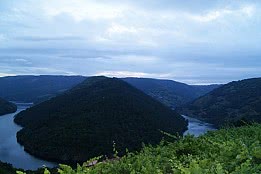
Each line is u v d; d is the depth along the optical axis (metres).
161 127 104.38
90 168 6.79
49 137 102.69
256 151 6.57
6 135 131.38
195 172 5.68
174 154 8.45
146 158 7.64
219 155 7.57
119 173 6.96
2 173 55.53
